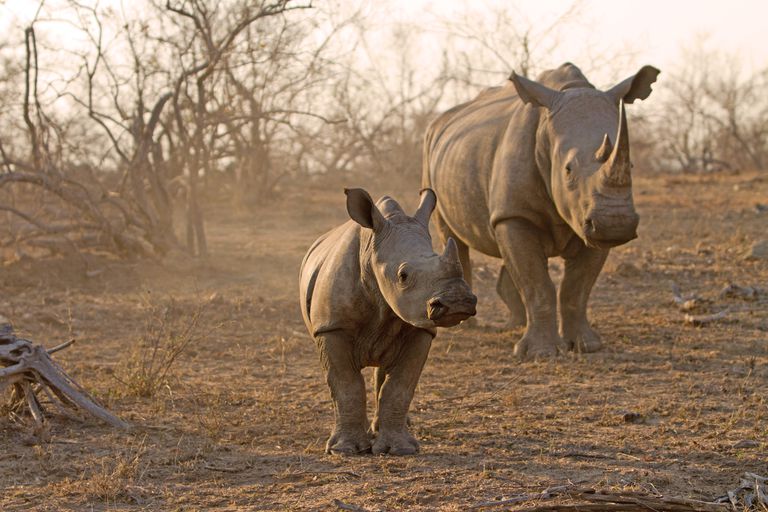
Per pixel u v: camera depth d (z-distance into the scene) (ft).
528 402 39.27
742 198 114.73
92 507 27.96
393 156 128.88
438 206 54.13
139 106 77.20
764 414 36.50
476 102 55.67
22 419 35.94
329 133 113.80
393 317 30.55
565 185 43.57
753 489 28.17
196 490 29.22
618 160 40.78
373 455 31.89
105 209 88.22
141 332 54.60
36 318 57.21
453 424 36.14
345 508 27.27
